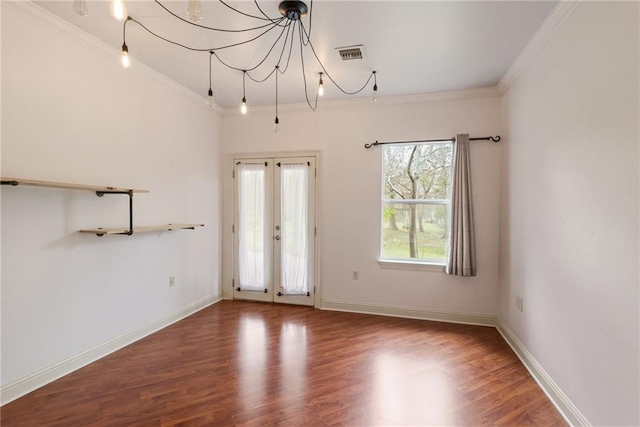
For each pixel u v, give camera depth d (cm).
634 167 149
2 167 206
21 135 215
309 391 230
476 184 364
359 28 240
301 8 212
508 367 268
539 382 243
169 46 271
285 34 250
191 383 239
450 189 373
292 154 427
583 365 189
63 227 243
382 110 394
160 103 338
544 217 242
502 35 247
